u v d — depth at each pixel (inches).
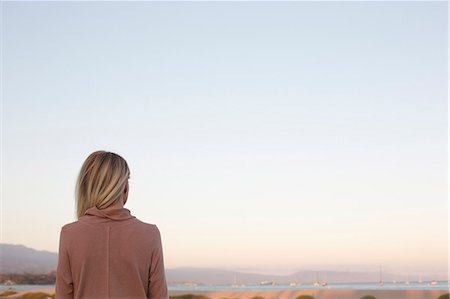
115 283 77.4
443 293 716.7
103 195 78.6
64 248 77.9
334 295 1012.5
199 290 1066.1
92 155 81.0
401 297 826.2
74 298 77.7
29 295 473.1
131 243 78.4
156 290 81.0
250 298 1067.3
